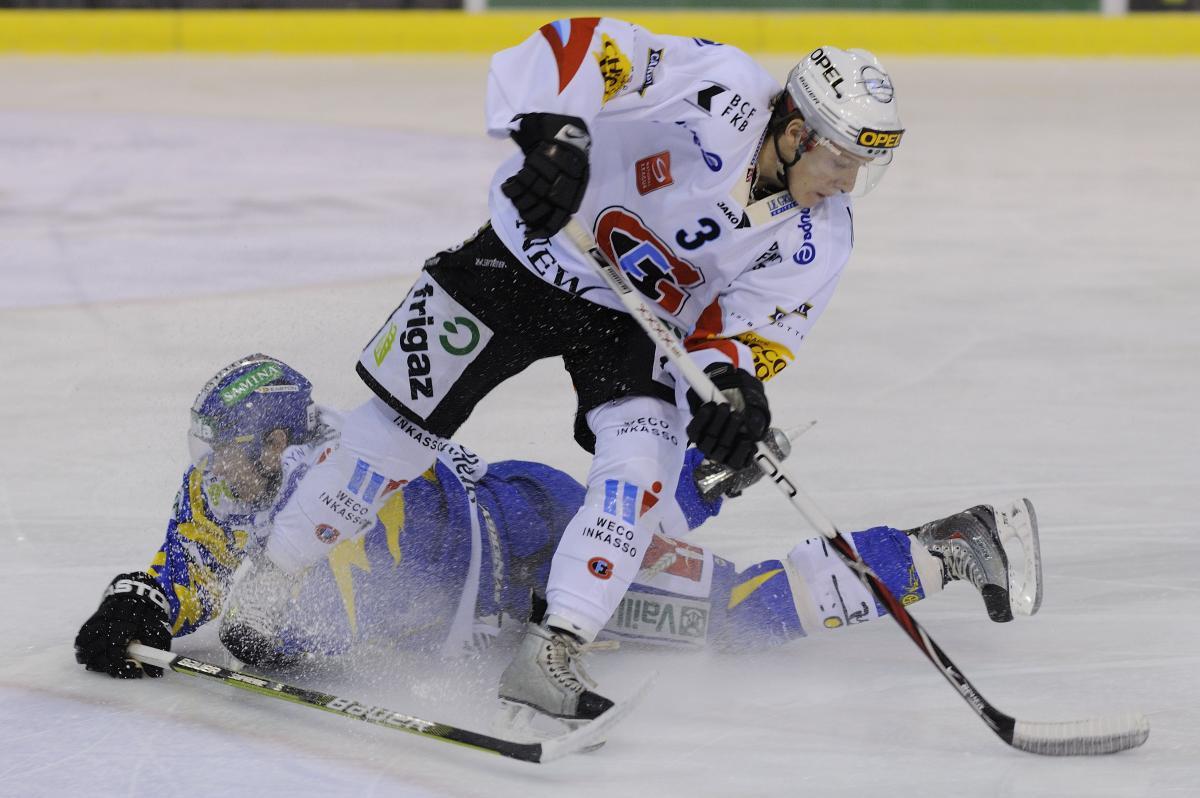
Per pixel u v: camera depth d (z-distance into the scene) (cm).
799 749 962
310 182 3503
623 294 997
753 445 987
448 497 1109
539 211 960
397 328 1092
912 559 1091
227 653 1134
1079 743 938
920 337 2195
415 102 4916
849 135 993
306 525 1066
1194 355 2081
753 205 1045
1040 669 1095
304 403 1117
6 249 2769
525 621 1150
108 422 1731
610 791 900
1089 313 2355
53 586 1262
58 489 1511
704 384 987
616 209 1072
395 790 900
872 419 1775
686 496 1163
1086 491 1516
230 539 1096
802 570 1110
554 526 1146
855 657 1129
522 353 1104
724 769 933
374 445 1077
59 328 2172
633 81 1017
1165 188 3556
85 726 988
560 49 986
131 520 1428
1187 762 935
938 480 1555
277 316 2227
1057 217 3222
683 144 1049
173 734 978
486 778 918
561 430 1697
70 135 4203
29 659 1105
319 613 1084
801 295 1070
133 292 2409
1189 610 1202
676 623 1112
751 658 1127
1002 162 3928
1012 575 1086
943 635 1167
